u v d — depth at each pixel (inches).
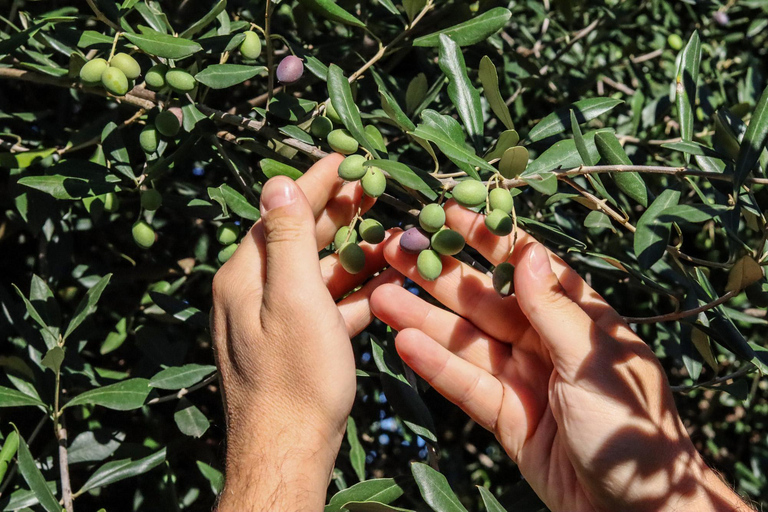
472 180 16.2
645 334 31.4
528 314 16.8
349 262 17.6
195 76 19.2
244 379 16.5
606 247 25.6
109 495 27.1
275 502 15.6
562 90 30.2
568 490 18.5
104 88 19.6
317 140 20.6
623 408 16.5
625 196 27.3
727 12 35.5
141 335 23.9
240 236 21.4
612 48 34.5
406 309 19.5
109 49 20.8
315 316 15.9
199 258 27.9
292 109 20.0
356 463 23.1
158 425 26.4
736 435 39.6
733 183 16.3
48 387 23.2
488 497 17.5
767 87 16.4
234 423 16.7
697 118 30.5
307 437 16.2
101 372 25.0
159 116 19.6
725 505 16.4
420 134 16.8
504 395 19.7
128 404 20.9
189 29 19.3
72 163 20.7
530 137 20.0
